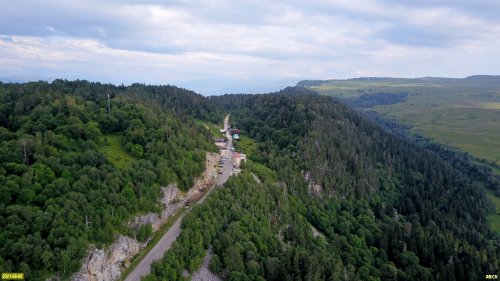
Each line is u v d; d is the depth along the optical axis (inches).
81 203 4156.0
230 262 4480.8
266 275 4702.3
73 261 3656.5
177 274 4077.3
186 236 4495.6
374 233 7106.3
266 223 5541.3
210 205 5231.3
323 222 6879.9
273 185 6673.2
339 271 5315.0
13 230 3651.6
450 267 6363.2
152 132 6225.4
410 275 6102.4
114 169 4990.2
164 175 5359.3
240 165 7204.7
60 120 5723.4
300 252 5196.9
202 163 6432.1
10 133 5113.2
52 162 4520.2
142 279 3863.2
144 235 4606.3
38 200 4077.3
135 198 4744.1
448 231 7696.9
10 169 4291.3
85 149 5344.5
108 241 4128.9
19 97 6338.6
